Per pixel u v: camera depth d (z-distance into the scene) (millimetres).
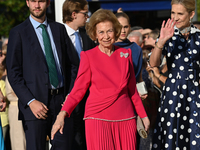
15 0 15305
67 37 5785
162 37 5188
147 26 15469
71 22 6457
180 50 5406
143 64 6965
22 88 5145
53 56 5441
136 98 4828
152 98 6773
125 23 5918
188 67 5391
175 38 5430
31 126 5246
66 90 5660
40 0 5328
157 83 6680
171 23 5215
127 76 4633
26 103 5141
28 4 5434
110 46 4699
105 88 4555
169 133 5414
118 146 4562
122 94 4621
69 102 4555
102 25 4594
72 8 6375
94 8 14195
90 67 4602
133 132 4641
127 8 14250
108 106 4531
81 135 6652
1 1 15352
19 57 5246
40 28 5438
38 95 5227
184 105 5391
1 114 7512
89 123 4586
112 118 4535
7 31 15703
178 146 5371
